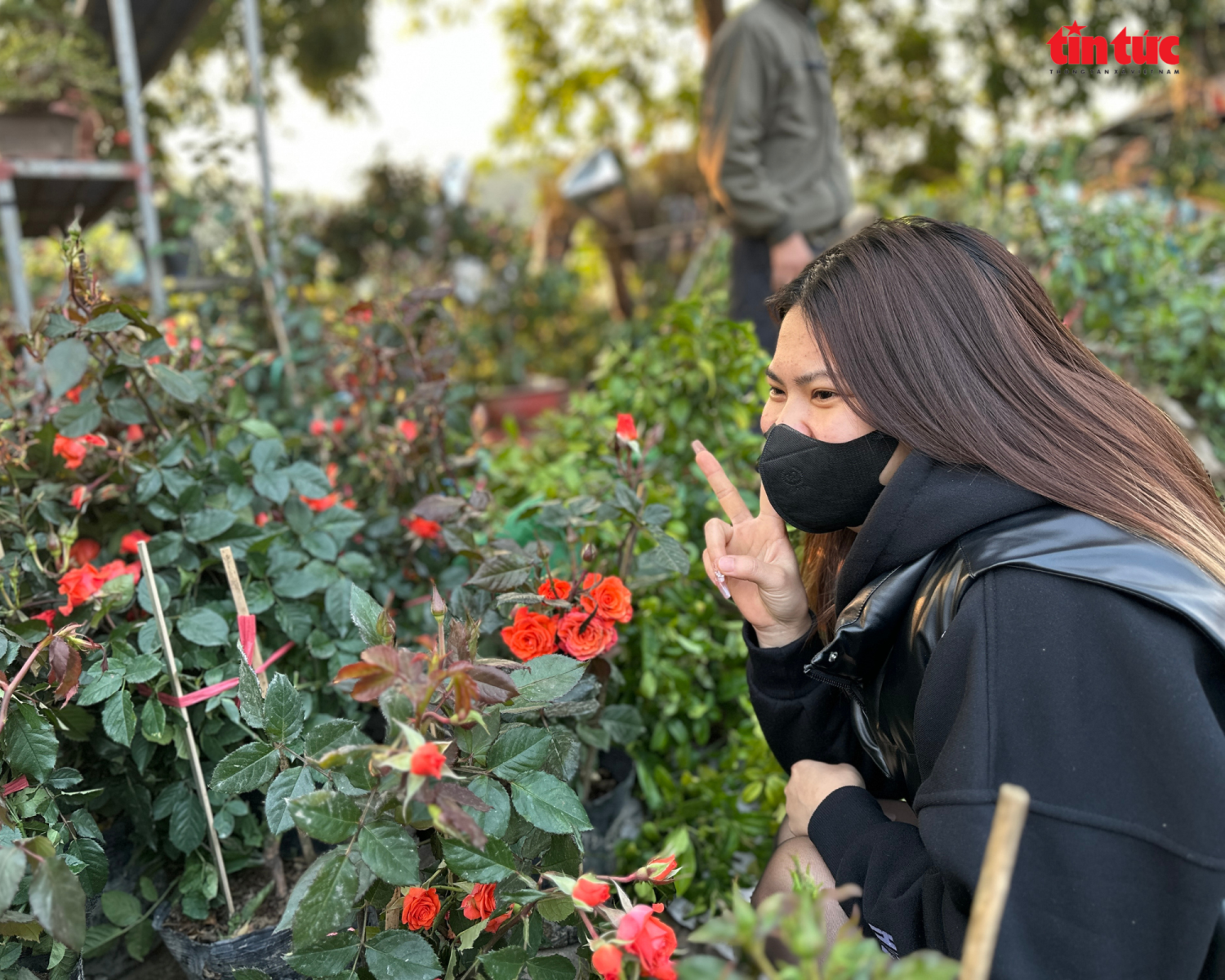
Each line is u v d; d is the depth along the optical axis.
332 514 1.62
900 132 10.22
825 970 0.64
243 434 1.84
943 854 0.84
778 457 1.11
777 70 3.05
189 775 1.36
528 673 1.04
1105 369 1.11
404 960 1.00
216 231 3.33
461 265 5.87
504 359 5.84
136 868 1.44
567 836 1.08
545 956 1.03
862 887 1.04
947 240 1.08
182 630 1.34
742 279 3.24
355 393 2.17
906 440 1.02
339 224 5.40
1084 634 0.87
